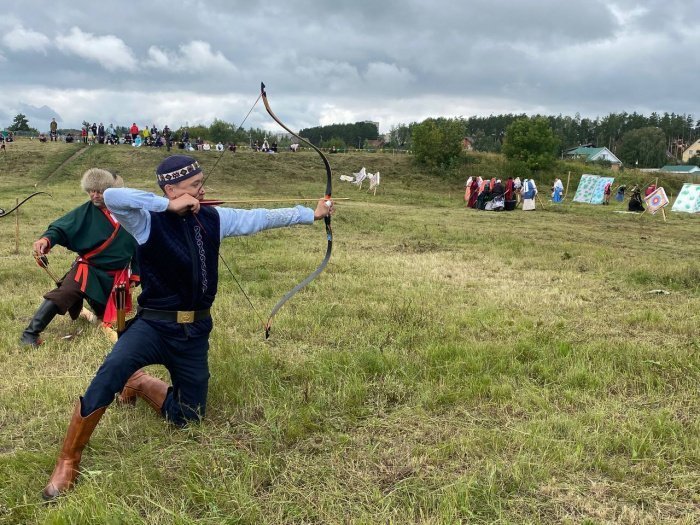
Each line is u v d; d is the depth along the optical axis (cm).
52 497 325
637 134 11425
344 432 404
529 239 1478
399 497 328
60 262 1020
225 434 396
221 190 3047
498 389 462
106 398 345
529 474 348
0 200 2148
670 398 458
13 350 566
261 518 310
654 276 940
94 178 561
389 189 3550
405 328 626
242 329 626
